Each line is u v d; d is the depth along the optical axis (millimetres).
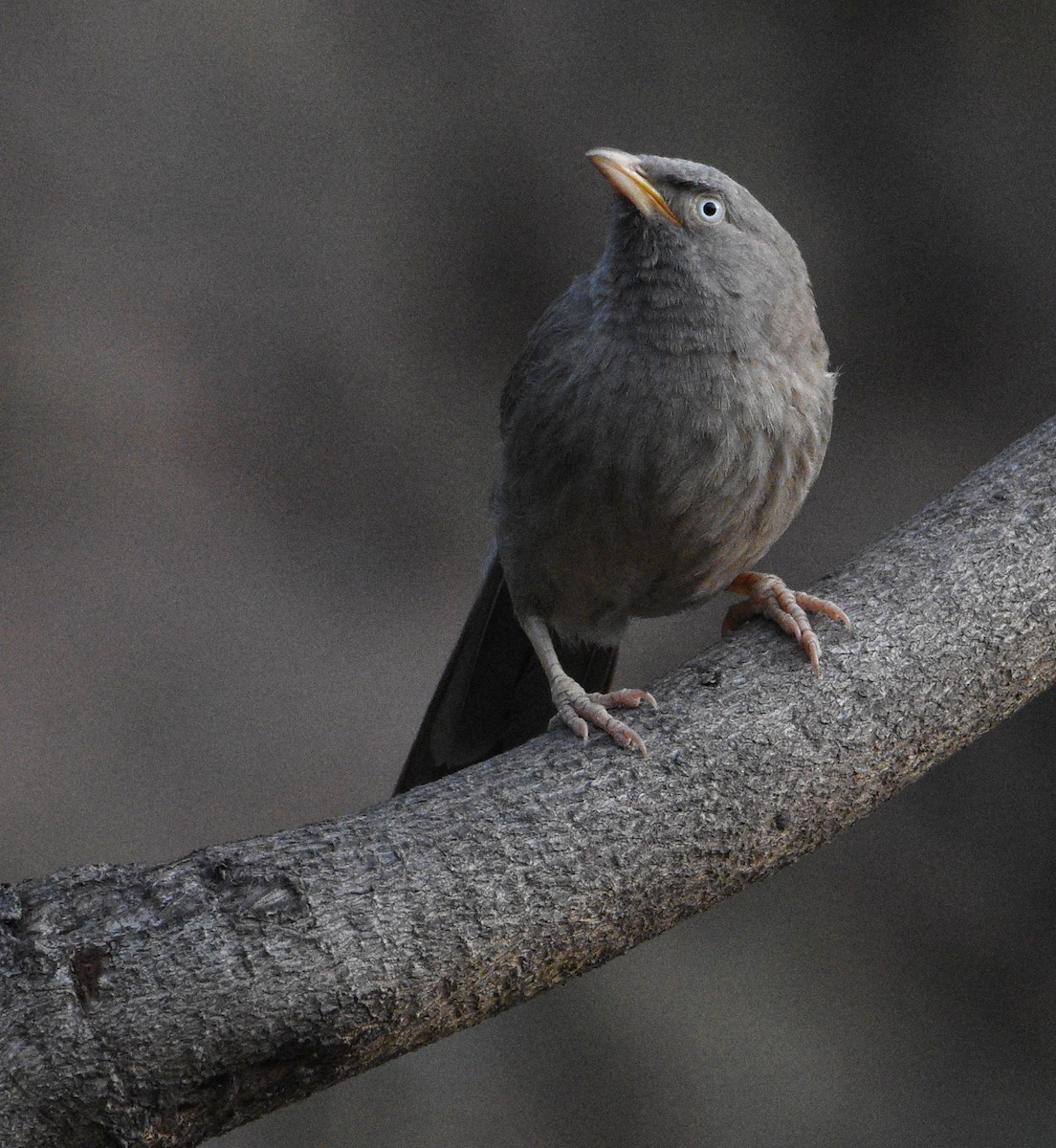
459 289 13953
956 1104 11391
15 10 13531
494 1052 11211
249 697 12750
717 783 5352
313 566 13391
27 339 13055
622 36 14016
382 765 12719
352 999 4672
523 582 7402
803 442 6906
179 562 13070
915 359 13516
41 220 13312
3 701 12227
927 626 5762
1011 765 12445
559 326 7117
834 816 5531
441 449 13797
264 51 13875
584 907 5070
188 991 4531
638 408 6637
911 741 5652
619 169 6625
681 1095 11211
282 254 13797
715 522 6859
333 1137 10727
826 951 11984
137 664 12625
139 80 13680
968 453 13422
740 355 6660
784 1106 11211
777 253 6910
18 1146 4355
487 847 5031
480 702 8031
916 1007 11789
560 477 6891
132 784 12195
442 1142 10805
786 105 13797
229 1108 4598
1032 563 5914
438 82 14055
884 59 13680
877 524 13312
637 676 13312
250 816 12336
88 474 13039
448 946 4844
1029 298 13438
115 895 4676
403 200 13992
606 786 5277
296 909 4723
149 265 13516
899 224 13555
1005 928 12102
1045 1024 11758
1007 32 13531
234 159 13820
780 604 5910
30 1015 4430
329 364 13734
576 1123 11023
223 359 13562
